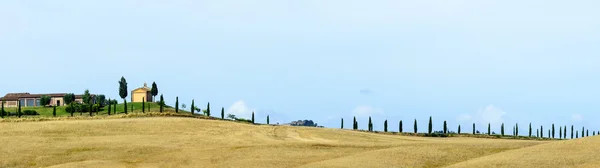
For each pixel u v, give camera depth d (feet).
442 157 313.32
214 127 558.56
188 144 412.98
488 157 297.74
